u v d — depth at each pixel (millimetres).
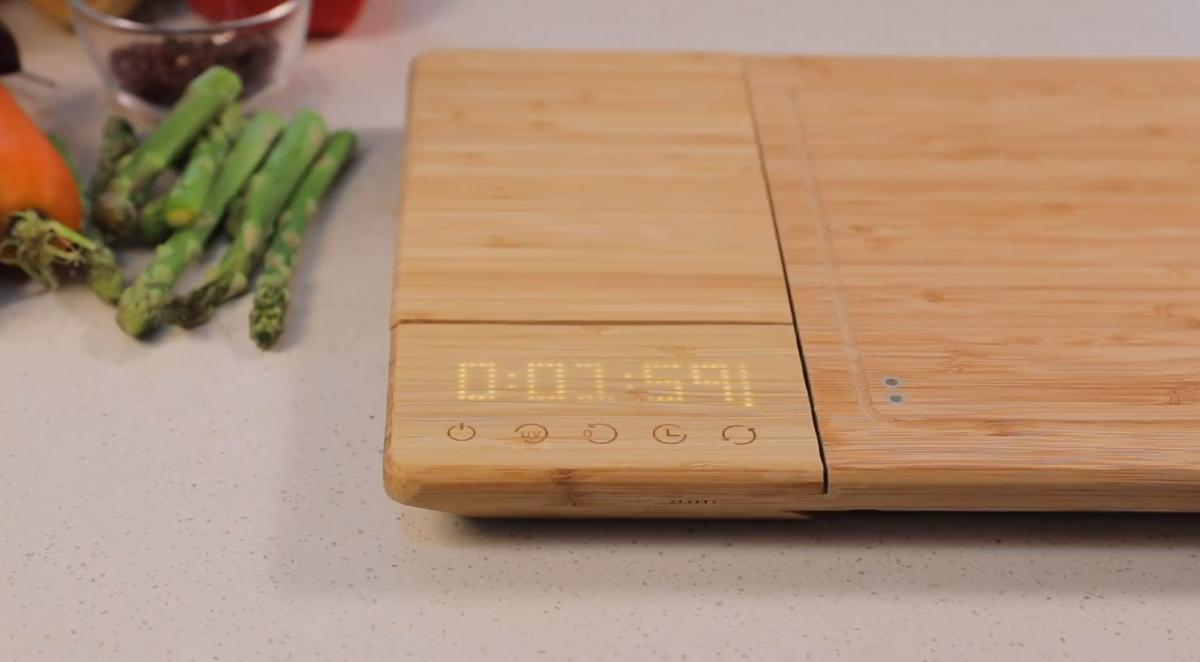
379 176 677
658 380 533
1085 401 532
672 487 509
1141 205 609
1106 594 517
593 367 536
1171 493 516
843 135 640
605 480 507
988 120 650
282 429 562
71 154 664
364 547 525
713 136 636
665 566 522
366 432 562
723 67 675
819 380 536
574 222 591
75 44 749
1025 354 547
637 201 602
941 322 558
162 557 520
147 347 590
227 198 627
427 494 508
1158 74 681
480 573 518
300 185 645
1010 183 618
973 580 521
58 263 604
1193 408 531
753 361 541
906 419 524
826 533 532
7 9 770
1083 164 628
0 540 522
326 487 543
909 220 599
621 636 502
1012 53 766
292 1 700
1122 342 553
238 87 652
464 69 666
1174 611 513
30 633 498
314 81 729
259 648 497
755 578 519
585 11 794
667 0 807
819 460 511
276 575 516
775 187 612
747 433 518
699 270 573
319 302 613
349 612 507
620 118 643
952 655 500
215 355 588
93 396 570
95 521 529
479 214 592
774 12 799
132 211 612
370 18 777
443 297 556
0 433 555
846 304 563
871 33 783
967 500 518
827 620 508
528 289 562
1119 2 812
